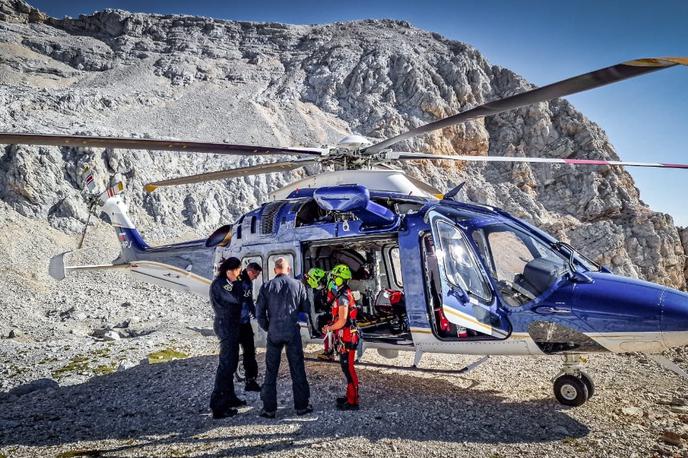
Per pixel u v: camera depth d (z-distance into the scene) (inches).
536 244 254.7
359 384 283.6
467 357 352.8
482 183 2468.0
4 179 1638.8
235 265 246.4
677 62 130.3
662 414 230.1
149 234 1717.5
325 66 3435.0
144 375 322.7
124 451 202.8
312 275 263.7
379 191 286.8
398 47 3435.0
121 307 953.5
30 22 4493.1
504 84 3235.7
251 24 4618.6
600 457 184.2
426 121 2827.3
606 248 2068.2
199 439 211.8
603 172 2549.2
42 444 215.0
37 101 2374.5
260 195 2020.2
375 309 299.1
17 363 390.9
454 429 213.6
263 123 2699.3
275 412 236.7
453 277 247.1
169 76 3599.9
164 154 1994.3
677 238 2288.4
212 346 435.8
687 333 211.0
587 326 228.1
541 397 258.1
